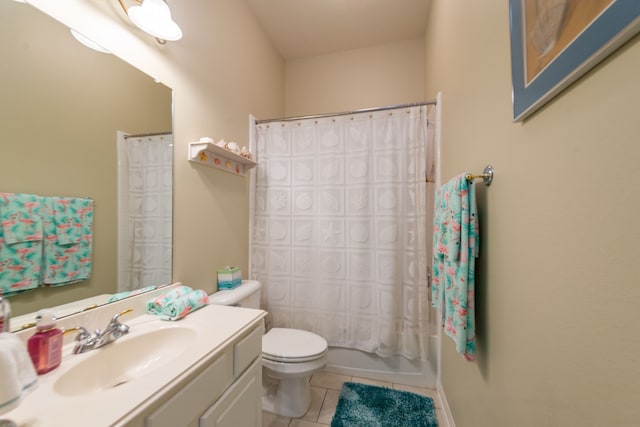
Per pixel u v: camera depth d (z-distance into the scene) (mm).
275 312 1956
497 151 797
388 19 2191
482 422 918
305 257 1915
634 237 349
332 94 2658
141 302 1039
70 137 818
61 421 511
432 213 1767
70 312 807
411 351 1711
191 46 1354
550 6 481
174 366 699
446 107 1491
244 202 1868
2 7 673
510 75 710
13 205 686
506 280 743
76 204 833
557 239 516
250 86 2008
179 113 1266
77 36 839
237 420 916
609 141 388
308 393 1548
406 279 1745
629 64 352
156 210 1133
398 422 1408
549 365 541
